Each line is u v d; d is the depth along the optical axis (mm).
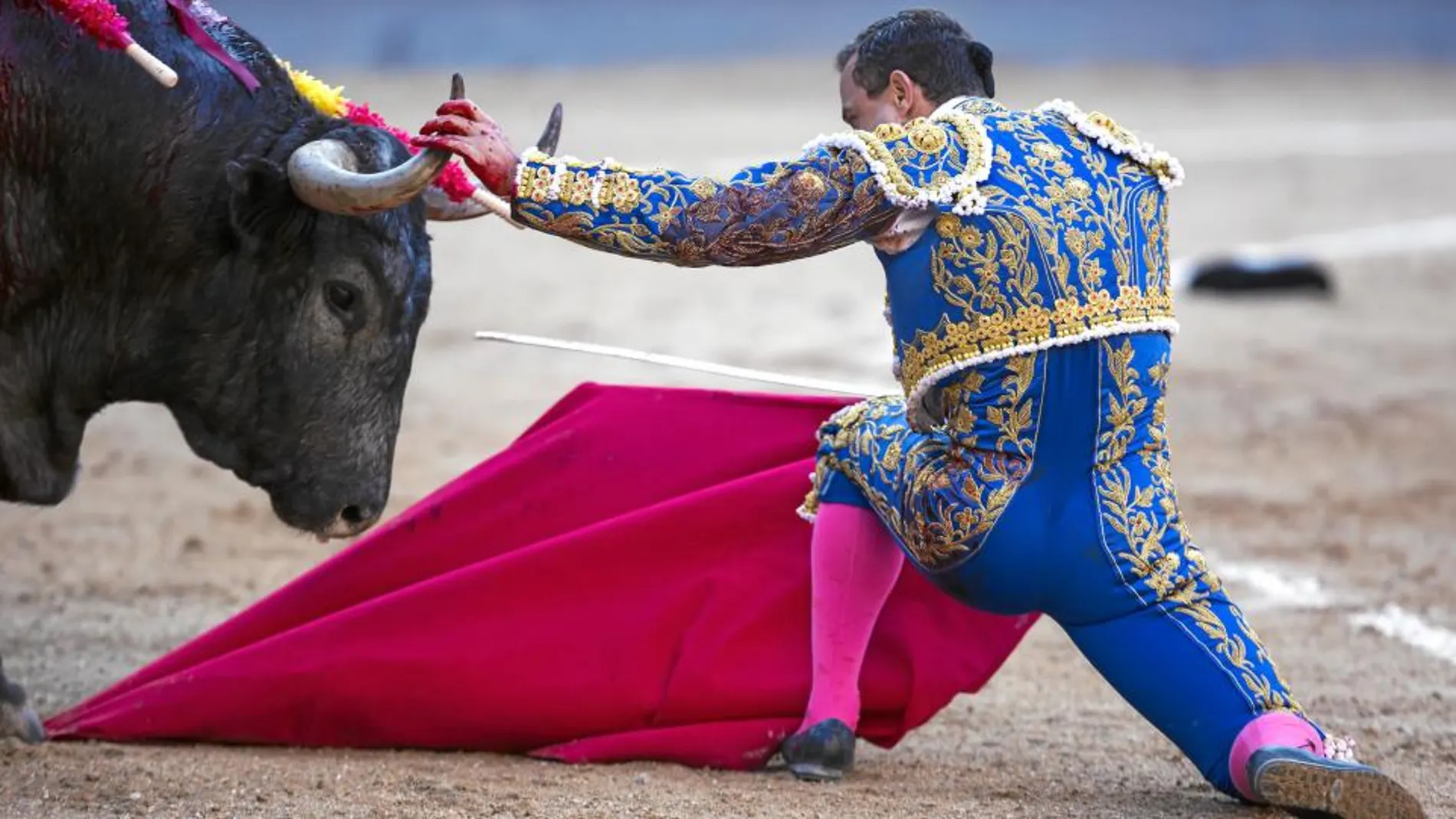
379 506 13609
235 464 13617
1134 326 11938
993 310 11820
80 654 17484
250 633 14641
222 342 13227
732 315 41375
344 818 12648
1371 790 11609
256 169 12664
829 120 82812
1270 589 21188
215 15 13773
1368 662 18125
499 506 14742
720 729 14094
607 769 13992
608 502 14734
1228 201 63500
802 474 14305
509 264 48531
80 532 23000
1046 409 11898
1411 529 24312
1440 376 35500
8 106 12688
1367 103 104375
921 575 13320
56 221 12992
